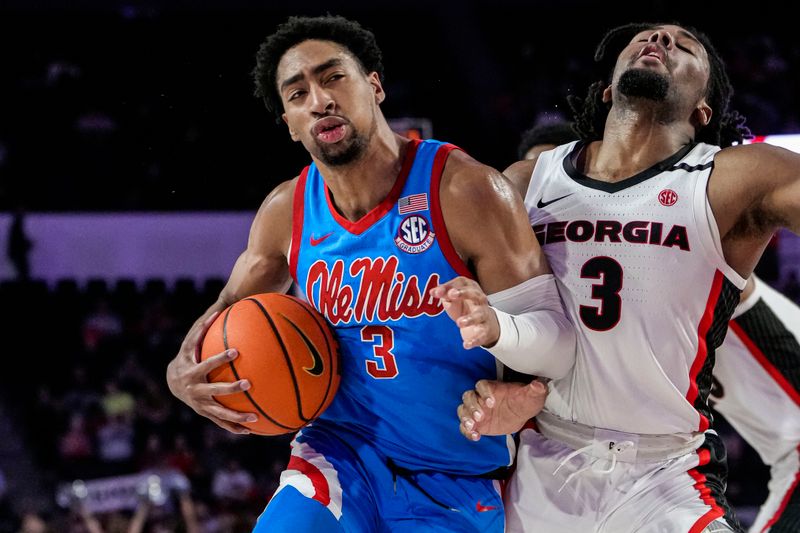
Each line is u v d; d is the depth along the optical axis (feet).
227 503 32.17
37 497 34.17
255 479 34.09
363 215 10.10
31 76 46.96
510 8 50.31
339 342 10.26
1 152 43.73
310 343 9.86
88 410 36.88
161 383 37.99
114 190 42.78
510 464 10.72
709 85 11.44
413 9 49.49
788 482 13.17
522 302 9.82
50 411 36.94
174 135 42.45
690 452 10.32
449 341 9.87
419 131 25.23
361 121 9.78
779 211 9.86
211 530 29.99
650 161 10.62
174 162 42.16
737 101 45.37
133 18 48.52
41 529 27.55
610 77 12.04
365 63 10.36
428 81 48.75
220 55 47.85
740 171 10.05
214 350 9.82
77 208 42.39
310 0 48.70
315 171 10.64
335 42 10.09
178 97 31.09
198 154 41.55
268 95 10.91
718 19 48.37
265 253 10.93
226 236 40.45
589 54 49.16
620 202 10.39
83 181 43.09
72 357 39.42
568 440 10.57
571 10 49.88
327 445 10.36
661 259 10.06
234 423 10.13
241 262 11.18
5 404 38.04
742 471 32.81
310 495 9.57
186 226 40.50
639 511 10.03
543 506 10.52
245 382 9.57
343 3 48.75
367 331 10.02
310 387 9.79
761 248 10.26
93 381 38.52
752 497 32.27
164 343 39.17
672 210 10.16
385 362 9.98
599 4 49.47
